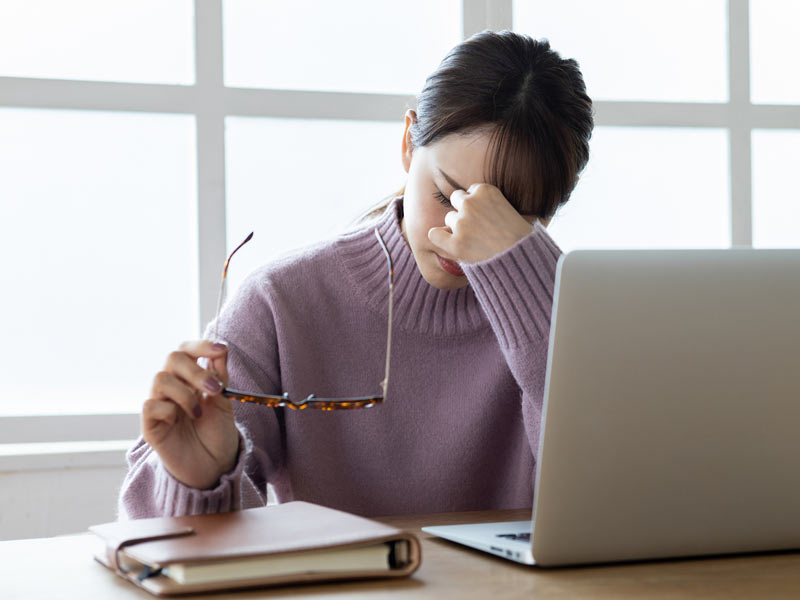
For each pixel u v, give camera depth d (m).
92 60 2.07
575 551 0.78
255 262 2.17
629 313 0.77
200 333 2.07
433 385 1.30
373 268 1.31
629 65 2.44
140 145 2.09
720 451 0.80
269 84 2.18
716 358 0.79
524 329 1.08
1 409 2.03
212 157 2.08
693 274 0.78
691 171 2.48
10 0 2.02
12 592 0.73
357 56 2.24
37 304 2.05
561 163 1.10
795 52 2.56
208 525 0.80
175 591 0.68
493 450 1.32
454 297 1.29
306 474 1.26
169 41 2.10
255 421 1.20
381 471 1.28
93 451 1.96
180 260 2.13
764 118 2.47
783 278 0.81
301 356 1.27
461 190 1.11
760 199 2.57
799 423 0.82
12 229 2.03
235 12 2.15
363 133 2.23
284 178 2.19
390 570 0.74
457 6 2.27
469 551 0.86
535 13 2.37
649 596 0.70
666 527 0.80
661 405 0.78
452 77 1.11
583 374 0.76
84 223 2.07
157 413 0.87
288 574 0.71
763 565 0.81
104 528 0.81
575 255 0.76
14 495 1.92
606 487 0.78
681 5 2.45
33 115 2.03
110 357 2.10
